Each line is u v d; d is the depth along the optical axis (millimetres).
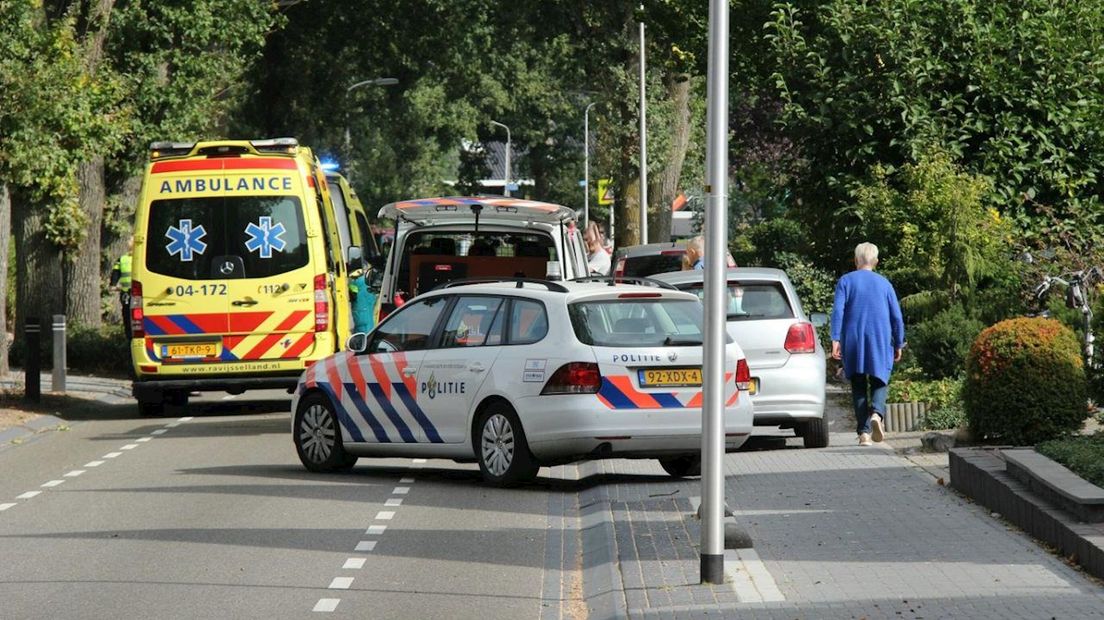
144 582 25750
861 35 59750
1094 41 59250
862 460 38281
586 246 76438
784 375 41781
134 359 55125
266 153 55750
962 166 58375
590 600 24016
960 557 25250
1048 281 51344
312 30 125125
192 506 34281
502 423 36875
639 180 111438
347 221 76312
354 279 73125
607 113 111438
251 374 55156
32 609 23656
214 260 55156
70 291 83250
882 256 58156
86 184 82625
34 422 53781
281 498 35531
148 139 84062
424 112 173750
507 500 35188
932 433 39250
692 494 34625
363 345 40344
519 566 27203
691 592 23312
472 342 37875
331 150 156375
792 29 61531
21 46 55750
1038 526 26484
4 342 68875
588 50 112062
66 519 32656
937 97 59375
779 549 26672
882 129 60344
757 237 91562
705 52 69250
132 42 83875
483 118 188000
